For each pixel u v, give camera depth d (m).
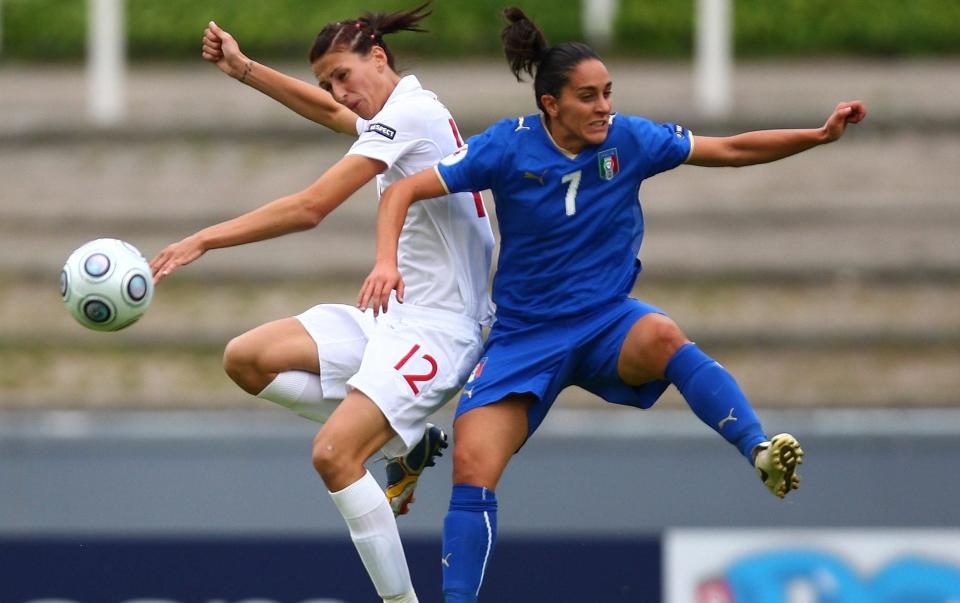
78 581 28.50
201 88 58.22
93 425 35.84
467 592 15.73
